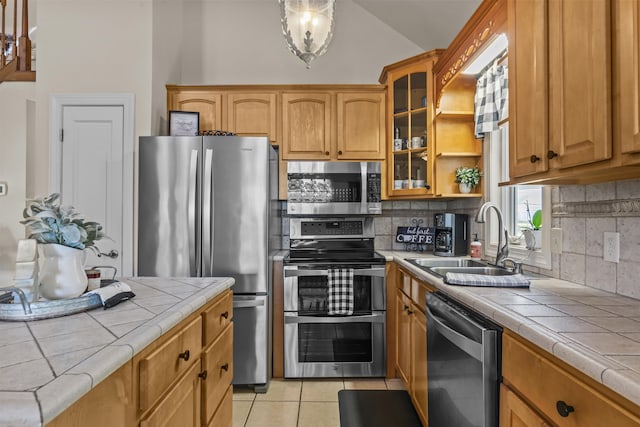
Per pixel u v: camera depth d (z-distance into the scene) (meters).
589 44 1.09
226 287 1.56
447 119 2.85
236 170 2.53
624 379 0.67
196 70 3.55
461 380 1.38
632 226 1.35
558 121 1.25
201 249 2.51
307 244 3.18
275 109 3.11
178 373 1.10
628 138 0.95
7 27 5.14
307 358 2.72
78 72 2.83
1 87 3.11
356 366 2.73
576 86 1.15
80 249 1.12
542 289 1.53
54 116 2.81
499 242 2.12
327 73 3.56
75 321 0.98
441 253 2.87
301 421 2.18
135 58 2.84
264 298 2.53
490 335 1.19
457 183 2.87
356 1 3.53
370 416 2.23
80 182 2.80
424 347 1.97
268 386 2.62
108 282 1.37
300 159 3.12
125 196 2.79
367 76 3.56
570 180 1.40
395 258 2.72
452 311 1.47
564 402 0.85
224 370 1.56
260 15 3.58
